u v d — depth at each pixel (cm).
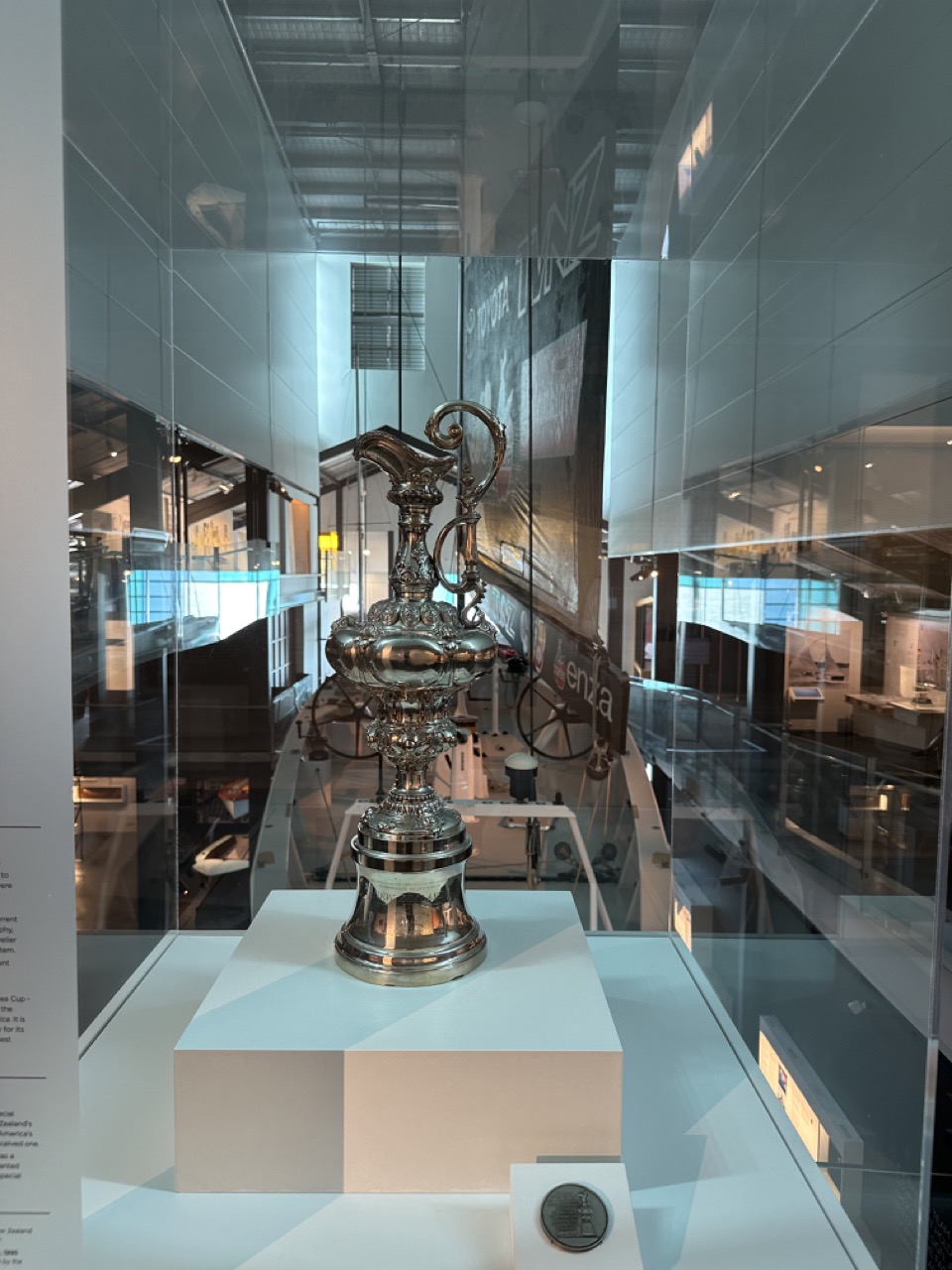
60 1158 101
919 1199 125
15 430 96
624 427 218
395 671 131
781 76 165
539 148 204
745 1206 122
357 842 142
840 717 145
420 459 142
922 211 117
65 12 150
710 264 205
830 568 146
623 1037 172
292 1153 119
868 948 135
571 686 222
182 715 220
